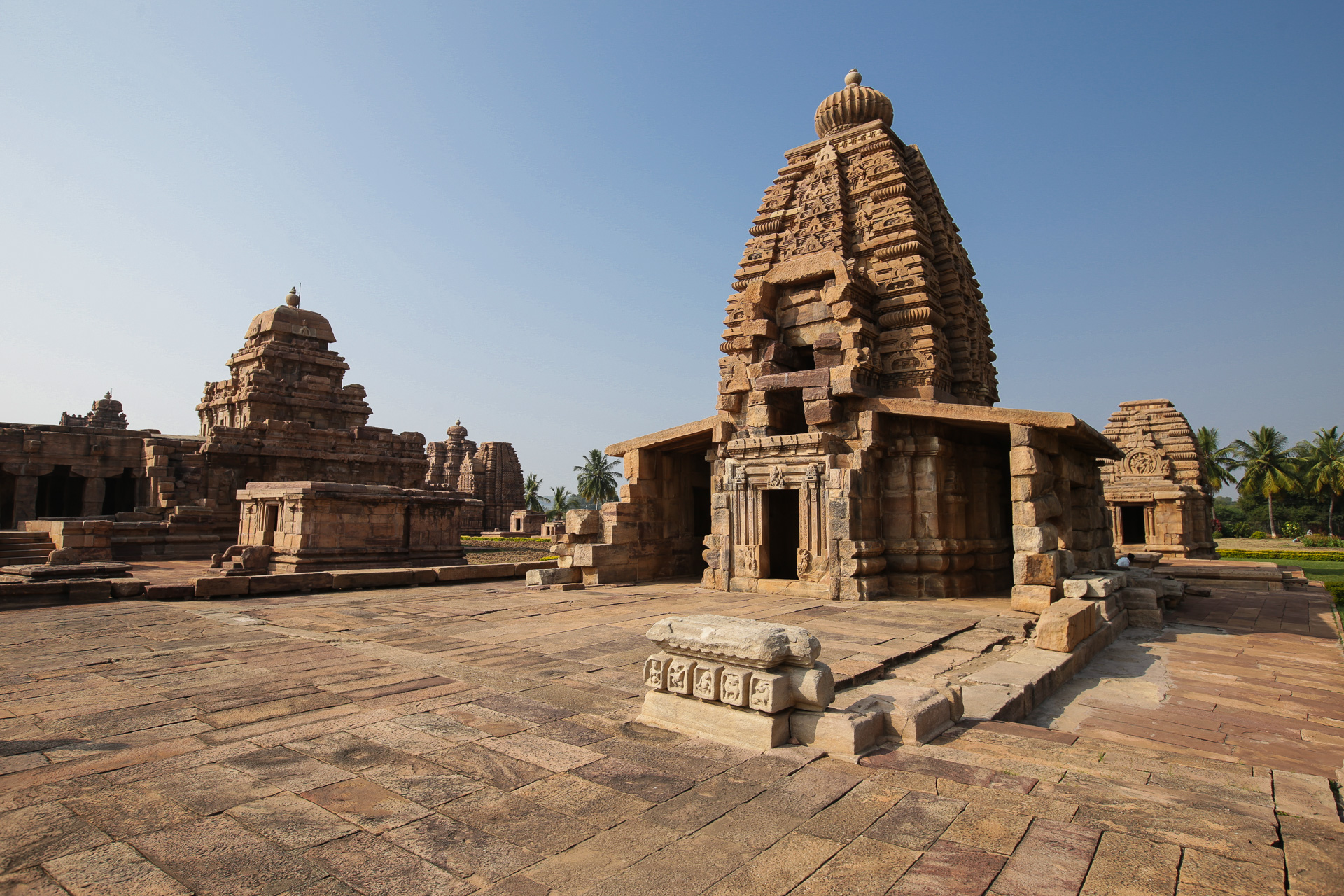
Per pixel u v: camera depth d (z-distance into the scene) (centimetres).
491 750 582
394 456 4081
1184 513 3322
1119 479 3550
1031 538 1370
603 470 9544
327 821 450
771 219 1977
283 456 3631
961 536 1738
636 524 2030
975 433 1867
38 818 449
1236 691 941
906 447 1692
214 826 441
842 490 1611
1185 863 403
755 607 1442
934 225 1905
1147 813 470
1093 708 860
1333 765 670
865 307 1786
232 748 580
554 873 392
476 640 1061
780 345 1844
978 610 1396
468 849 418
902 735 618
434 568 1958
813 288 1859
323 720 655
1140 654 1170
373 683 794
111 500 4044
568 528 2012
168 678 811
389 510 2656
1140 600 1441
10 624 1212
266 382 3794
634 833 441
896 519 1703
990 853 417
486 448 6550
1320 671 1053
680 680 646
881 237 1820
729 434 1847
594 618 1285
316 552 2403
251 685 784
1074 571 1473
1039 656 1008
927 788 514
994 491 1938
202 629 1162
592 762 559
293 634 1111
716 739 611
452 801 484
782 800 492
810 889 379
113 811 461
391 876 385
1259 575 2236
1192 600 1859
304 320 4006
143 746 582
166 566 2770
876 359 1762
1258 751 709
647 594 1695
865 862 407
